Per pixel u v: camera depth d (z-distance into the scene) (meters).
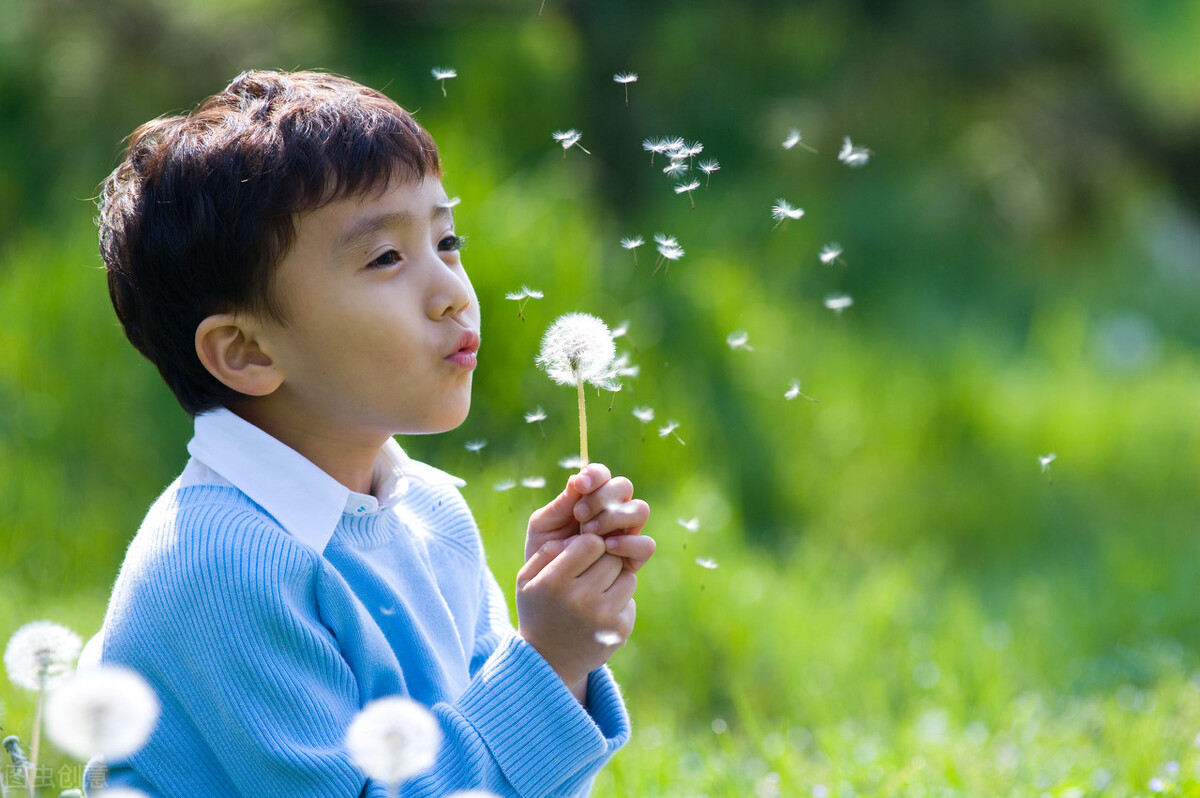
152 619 1.87
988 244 11.29
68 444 6.41
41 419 6.43
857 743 3.96
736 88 9.67
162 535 1.94
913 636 5.74
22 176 8.59
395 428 2.05
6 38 8.73
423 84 8.52
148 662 1.87
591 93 8.97
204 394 2.12
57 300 6.79
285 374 2.03
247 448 2.03
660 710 4.79
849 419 8.10
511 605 4.69
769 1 9.24
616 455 6.50
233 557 1.87
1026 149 10.44
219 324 2.01
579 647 2.05
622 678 5.02
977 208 11.27
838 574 6.80
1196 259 14.45
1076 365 10.45
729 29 9.41
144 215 2.05
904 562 7.16
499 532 5.24
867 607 5.99
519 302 6.64
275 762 1.79
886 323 10.26
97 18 8.45
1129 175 10.28
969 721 4.57
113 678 1.36
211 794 1.85
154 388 6.69
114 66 8.52
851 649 5.43
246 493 2.01
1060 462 8.47
